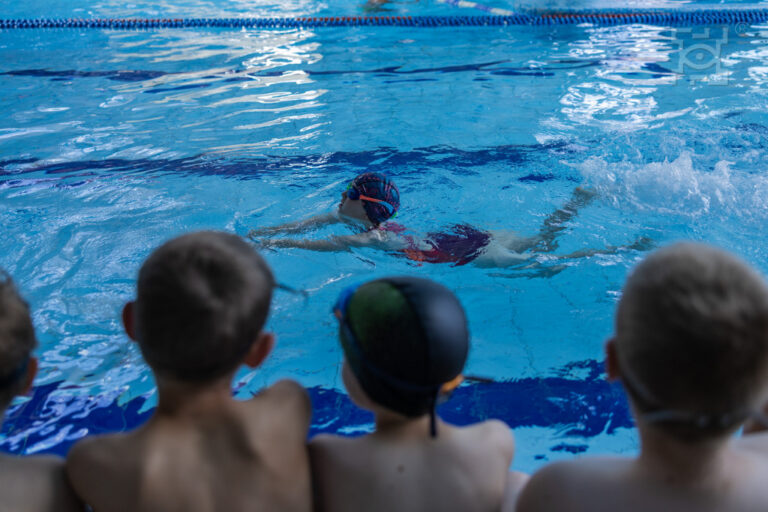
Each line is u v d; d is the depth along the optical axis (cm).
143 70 575
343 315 112
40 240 286
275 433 111
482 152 390
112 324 230
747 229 290
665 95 491
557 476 102
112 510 105
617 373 99
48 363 210
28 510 106
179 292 102
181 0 855
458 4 804
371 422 189
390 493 106
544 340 223
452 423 188
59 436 183
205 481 104
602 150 388
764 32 678
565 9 765
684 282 86
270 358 215
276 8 802
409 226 299
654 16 733
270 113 466
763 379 85
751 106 461
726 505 91
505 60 595
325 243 283
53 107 478
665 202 317
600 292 249
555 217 306
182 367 104
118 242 286
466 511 108
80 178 355
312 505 112
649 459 95
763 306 83
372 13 768
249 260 110
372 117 455
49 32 706
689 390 85
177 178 356
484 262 271
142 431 108
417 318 104
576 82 528
